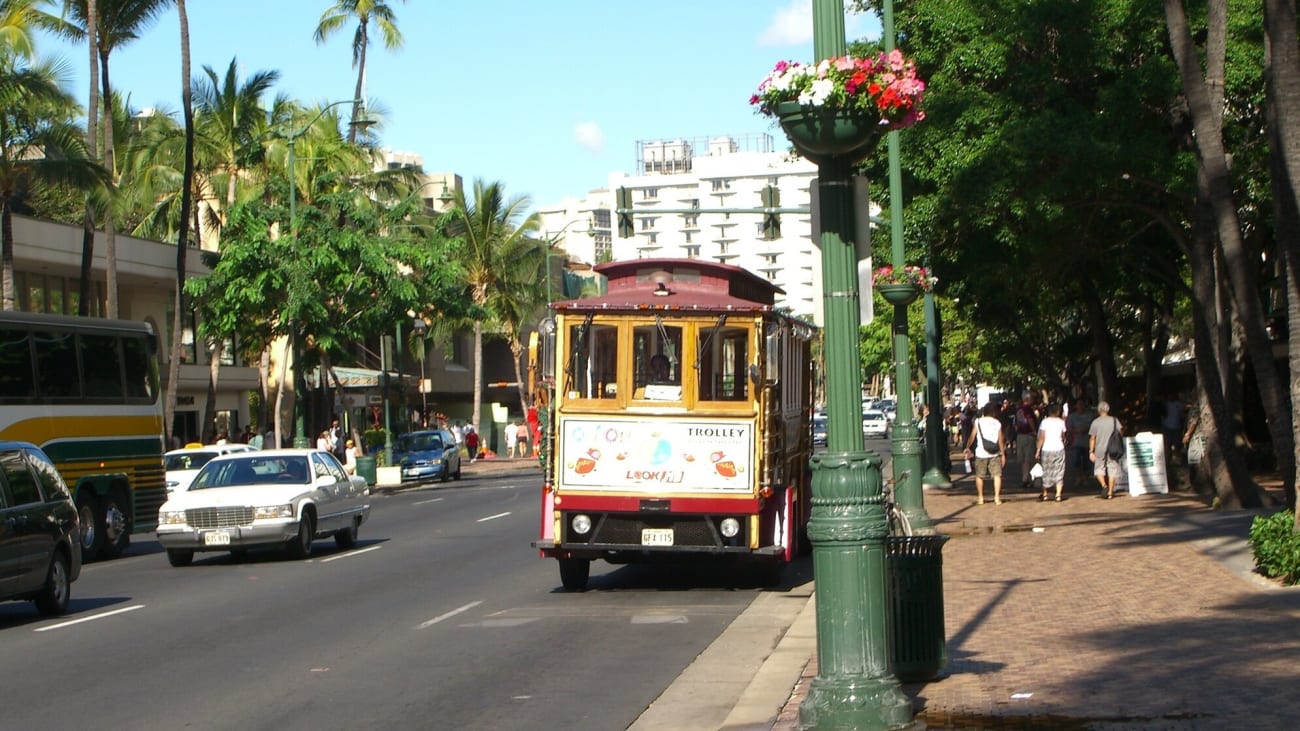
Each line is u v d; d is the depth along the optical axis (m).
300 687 11.38
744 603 16.02
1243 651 10.39
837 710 8.16
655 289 17.14
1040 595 14.23
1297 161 15.30
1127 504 25.66
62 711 10.59
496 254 70.50
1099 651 10.80
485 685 11.30
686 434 16.53
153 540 32.34
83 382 26.34
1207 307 22.92
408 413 75.81
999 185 24.05
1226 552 16.64
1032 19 24.72
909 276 22.34
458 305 47.28
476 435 69.62
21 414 24.59
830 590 8.29
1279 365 37.28
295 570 21.05
